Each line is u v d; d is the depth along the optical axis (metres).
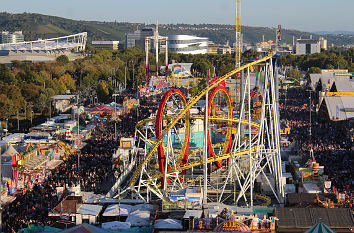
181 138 196.38
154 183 137.50
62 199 127.06
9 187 138.88
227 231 95.00
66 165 171.75
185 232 96.75
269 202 135.00
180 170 142.75
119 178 153.12
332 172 157.12
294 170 156.50
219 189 141.25
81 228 92.75
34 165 163.12
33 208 125.94
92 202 122.06
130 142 183.12
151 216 112.81
